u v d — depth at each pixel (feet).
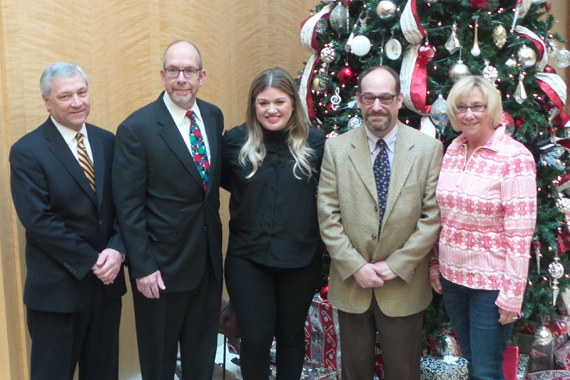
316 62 11.66
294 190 9.01
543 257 10.46
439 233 8.74
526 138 10.01
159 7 12.16
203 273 9.07
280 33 15.84
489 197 7.91
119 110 11.53
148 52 12.01
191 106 8.91
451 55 10.35
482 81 8.00
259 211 9.06
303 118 9.20
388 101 8.50
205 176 8.96
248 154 9.09
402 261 8.57
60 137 8.41
